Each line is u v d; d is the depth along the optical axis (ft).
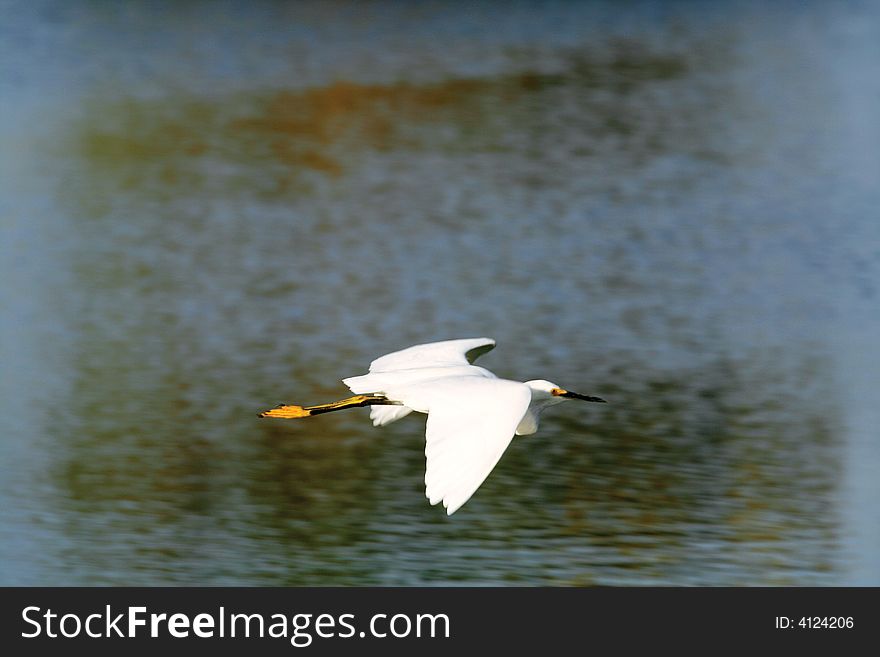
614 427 43.96
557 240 68.28
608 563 33.78
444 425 17.43
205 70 103.50
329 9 120.67
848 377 49.44
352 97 96.48
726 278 62.34
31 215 74.08
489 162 82.33
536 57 108.27
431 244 67.92
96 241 69.67
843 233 68.49
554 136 87.35
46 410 46.60
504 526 35.88
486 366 50.88
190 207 75.20
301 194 76.84
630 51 109.91
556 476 39.52
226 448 43.09
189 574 33.88
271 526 36.45
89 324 57.26
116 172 81.41
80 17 115.34
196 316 58.29
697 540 34.91
